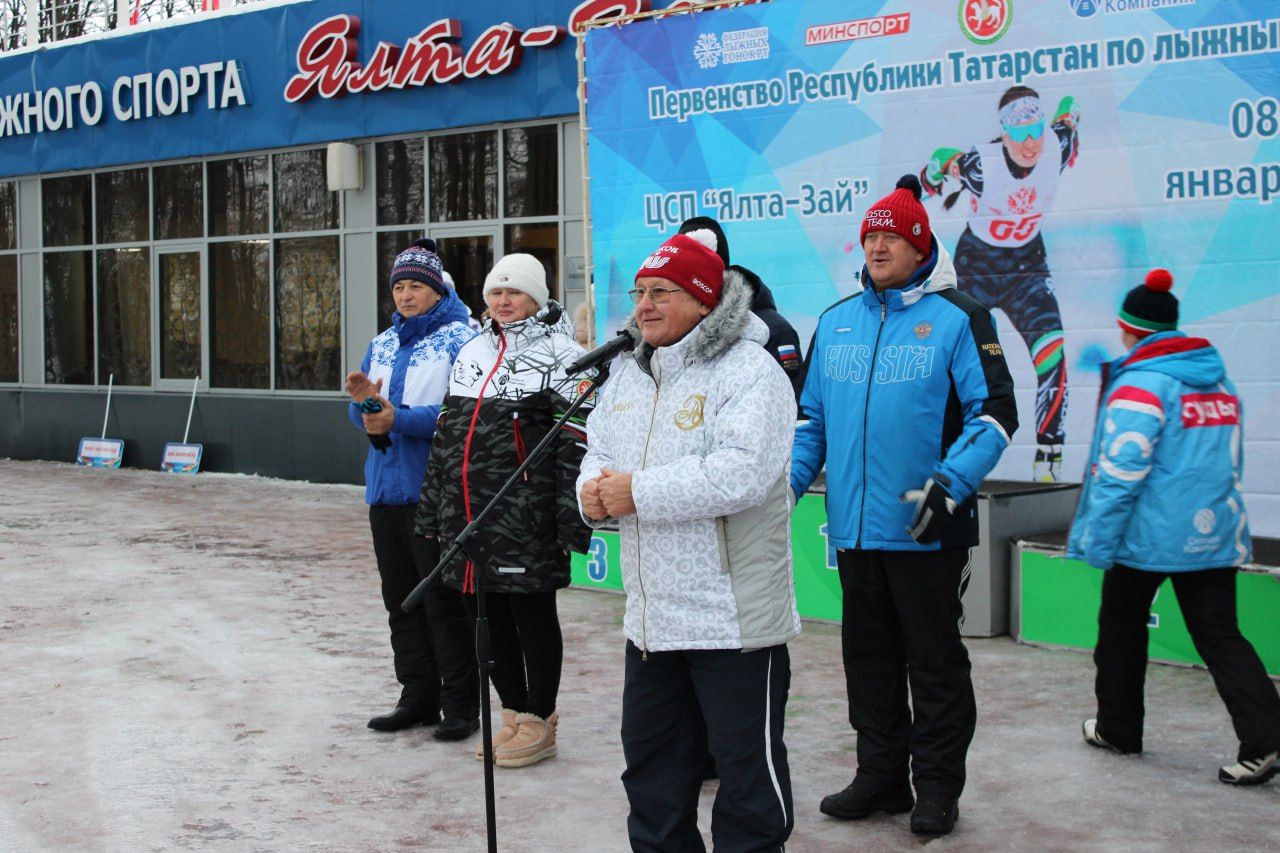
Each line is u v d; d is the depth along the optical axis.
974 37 6.46
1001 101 6.43
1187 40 5.92
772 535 2.99
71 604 7.00
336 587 7.51
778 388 2.97
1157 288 4.21
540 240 11.28
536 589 4.15
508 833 3.77
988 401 3.56
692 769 3.10
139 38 13.77
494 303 4.26
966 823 3.78
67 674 5.56
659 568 2.97
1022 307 6.48
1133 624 4.29
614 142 7.50
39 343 15.55
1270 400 5.79
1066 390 6.39
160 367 14.30
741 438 2.87
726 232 7.21
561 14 10.82
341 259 12.55
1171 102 5.98
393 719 4.77
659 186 7.38
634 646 3.04
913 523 3.46
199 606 6.96
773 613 2.96
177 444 13.85
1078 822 3.78
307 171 12.79
